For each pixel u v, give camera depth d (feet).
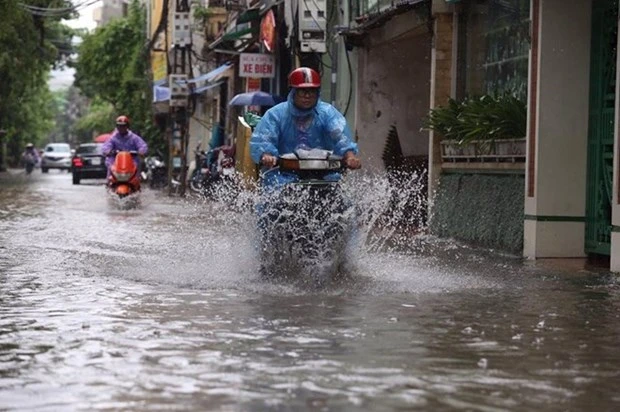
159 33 171.22
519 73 58.59
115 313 32.55
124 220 78.02
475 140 57.26
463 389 22.84
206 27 141.79
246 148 53.16
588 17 50.90
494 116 56.13
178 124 154.71
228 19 130.52
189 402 21.52
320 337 28.60
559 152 50.90
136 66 202.69
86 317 31.81
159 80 178.09
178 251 52.13
